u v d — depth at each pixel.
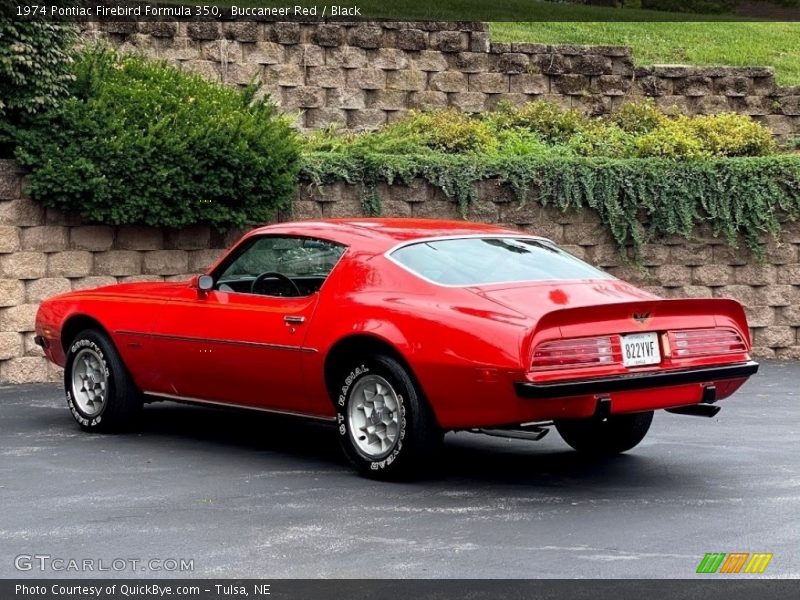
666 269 17.05
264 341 8.97
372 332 8.27
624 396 7.93
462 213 16.28
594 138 18.81
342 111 19.92
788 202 17.09
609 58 21.33
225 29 19.25
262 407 9.31
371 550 6.56
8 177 13.61
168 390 9.97
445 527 7.07
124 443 9.88
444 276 8.41
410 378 8.17
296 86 19.62
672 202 16.89
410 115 19.41
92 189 13.61
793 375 15.17
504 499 7.83
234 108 15.26
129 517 7.29
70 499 7.78
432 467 8.61
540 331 7.74
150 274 14.62
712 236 17.12
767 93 21.84
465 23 20.56
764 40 27.09
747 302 17.22
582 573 6.11
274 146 14.77
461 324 7.94
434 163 16.22
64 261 14.05
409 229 9.05
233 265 9.55
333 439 10.20
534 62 21.00
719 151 18.72
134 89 14.56
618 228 16.84
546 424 8.55
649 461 9.24
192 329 9.48
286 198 15.12
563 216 16.75
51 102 13.74
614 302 7.92
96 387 10.35
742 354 8.59
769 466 9.01
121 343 10.09
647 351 8.11
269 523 7.16
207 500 7.77
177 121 14.35
